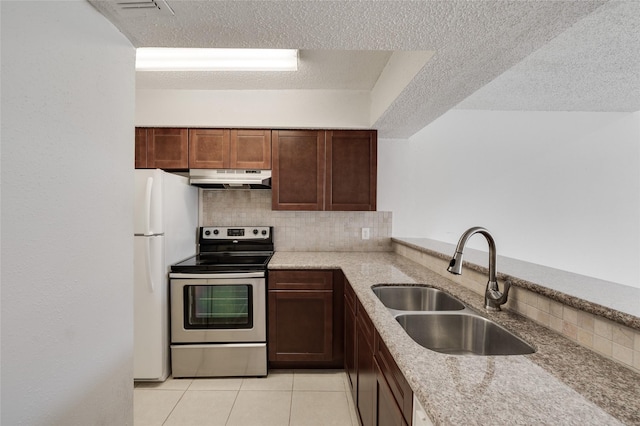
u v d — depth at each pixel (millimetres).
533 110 3020
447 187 3023
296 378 2350
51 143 762
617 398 682
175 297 2307
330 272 2424
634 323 775
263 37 1226
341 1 1012
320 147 2682
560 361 852
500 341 1120
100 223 958
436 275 1969
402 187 3012
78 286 860
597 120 3031
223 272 2326
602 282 1171
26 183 691
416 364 832
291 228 3018
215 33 1176
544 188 3027
